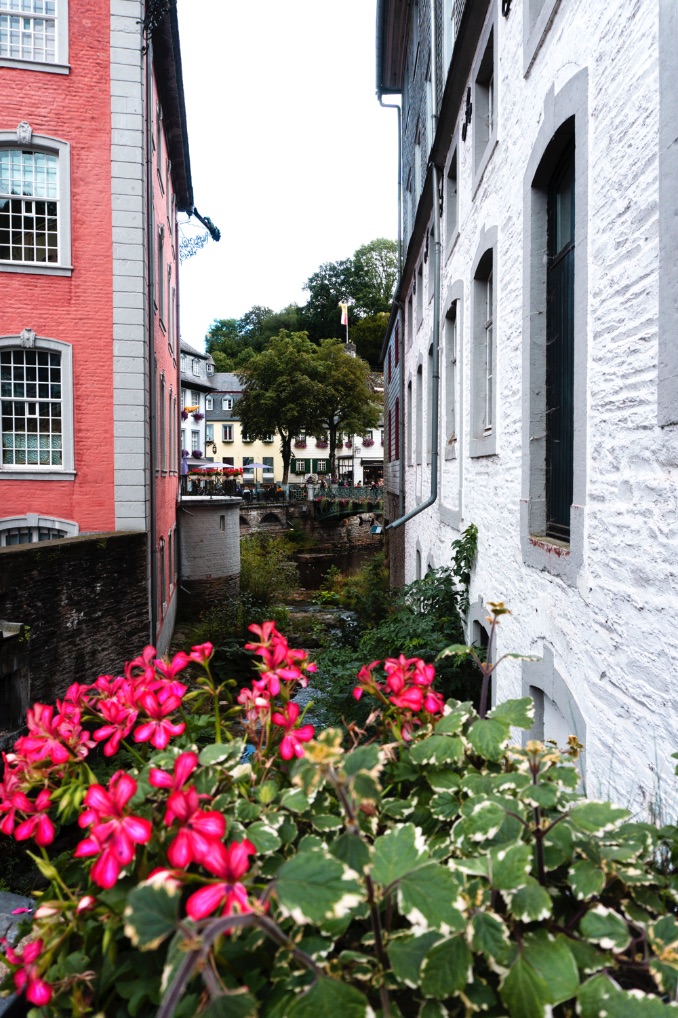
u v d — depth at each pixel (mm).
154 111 13914
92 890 1361
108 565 10227
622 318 2930
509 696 5004
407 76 15594
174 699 1743
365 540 49375
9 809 1588
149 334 12602
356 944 1368
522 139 4652
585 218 3377
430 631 7309
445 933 1159
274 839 1389
